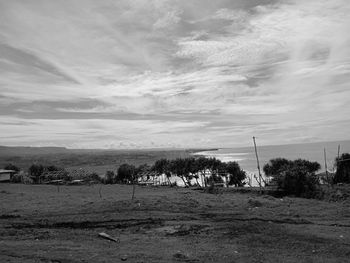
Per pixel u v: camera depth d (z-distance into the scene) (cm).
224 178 5850
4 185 6003
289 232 1958
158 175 6919
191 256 1532
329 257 1523
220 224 2181
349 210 2703
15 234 2009
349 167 4534
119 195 3966
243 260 1477
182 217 2442
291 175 3878
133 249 1652
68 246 1705
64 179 7106
